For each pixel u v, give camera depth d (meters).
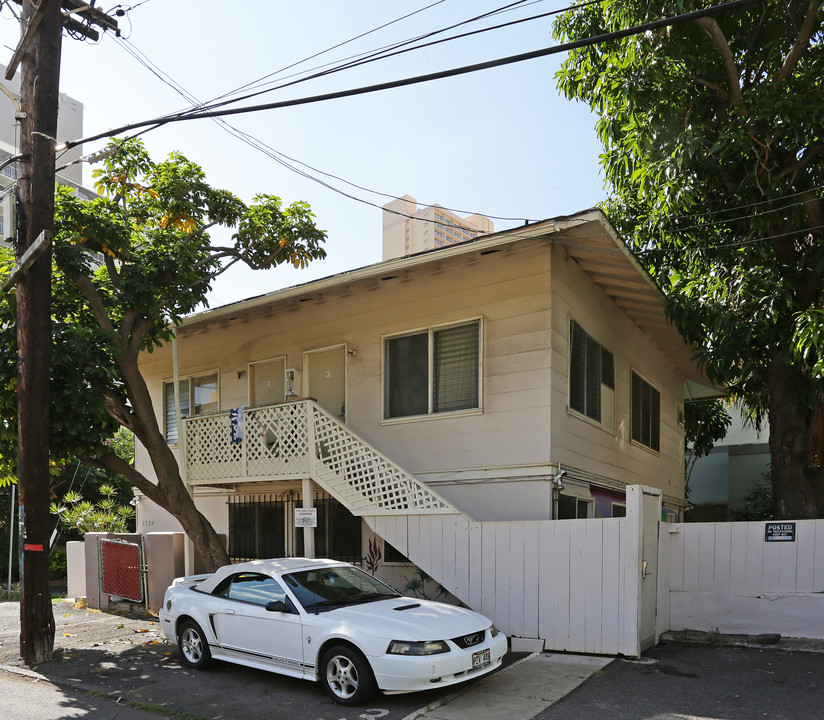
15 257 10.18
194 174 12.10
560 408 10.68
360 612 7.10
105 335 10.05
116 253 10.73
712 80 12.19
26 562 8.90
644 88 10.82
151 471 16.33
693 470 23.03
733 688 7.05
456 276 11.54
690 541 9.56
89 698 7.27
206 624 8.12
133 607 12.68
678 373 17.86
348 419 12.56
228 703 6.91
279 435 11.53
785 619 8.90
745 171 10.95
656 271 13.05
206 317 13.31
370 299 12.57
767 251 10.94
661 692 6.93
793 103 10.01
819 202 11.26
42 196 9.13
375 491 10.40
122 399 11.53
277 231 12.48
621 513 13.50
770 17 11.75
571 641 8.64
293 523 13.29
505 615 9.14
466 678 6.69
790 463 11.47
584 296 11.96
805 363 10.56
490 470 10.73
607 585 8.50
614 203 14.02
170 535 12.22
